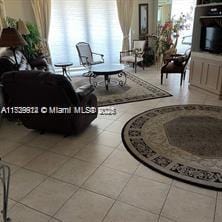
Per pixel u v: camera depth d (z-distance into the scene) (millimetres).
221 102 4258
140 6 7262
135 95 4770
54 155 2688
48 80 2523
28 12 6047
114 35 7160
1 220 1778
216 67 4332
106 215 1824
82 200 1986
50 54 6570
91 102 3225
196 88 4973
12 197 2029
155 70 7023
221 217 1773
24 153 2750
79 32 6734
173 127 3297
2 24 5234
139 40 7418
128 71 6965
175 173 2279
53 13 6297
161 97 4598
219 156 2561
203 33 4691
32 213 1861
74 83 5773
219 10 4176
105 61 7309
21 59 4691
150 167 2393
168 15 7250
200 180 2168
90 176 2297
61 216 1827
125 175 2295
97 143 2922
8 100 3057
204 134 3072
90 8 6613
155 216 1797
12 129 3408
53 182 2223
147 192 2055
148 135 3082
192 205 1893
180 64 5281
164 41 7027
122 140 2971
